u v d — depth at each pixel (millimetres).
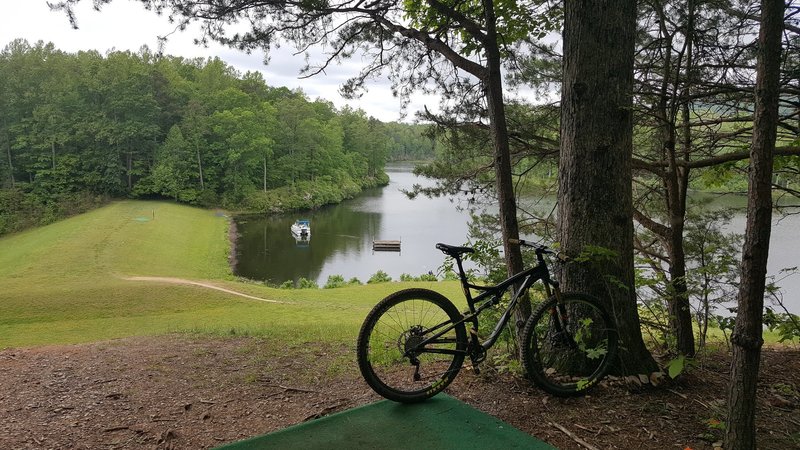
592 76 3330
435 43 4863
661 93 4223
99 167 62438
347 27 5578
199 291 21266
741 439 2271
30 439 3096
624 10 3295
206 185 66750
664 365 3645
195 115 68750
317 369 4551
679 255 4520
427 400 3023
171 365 4969
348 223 56688
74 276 29078
